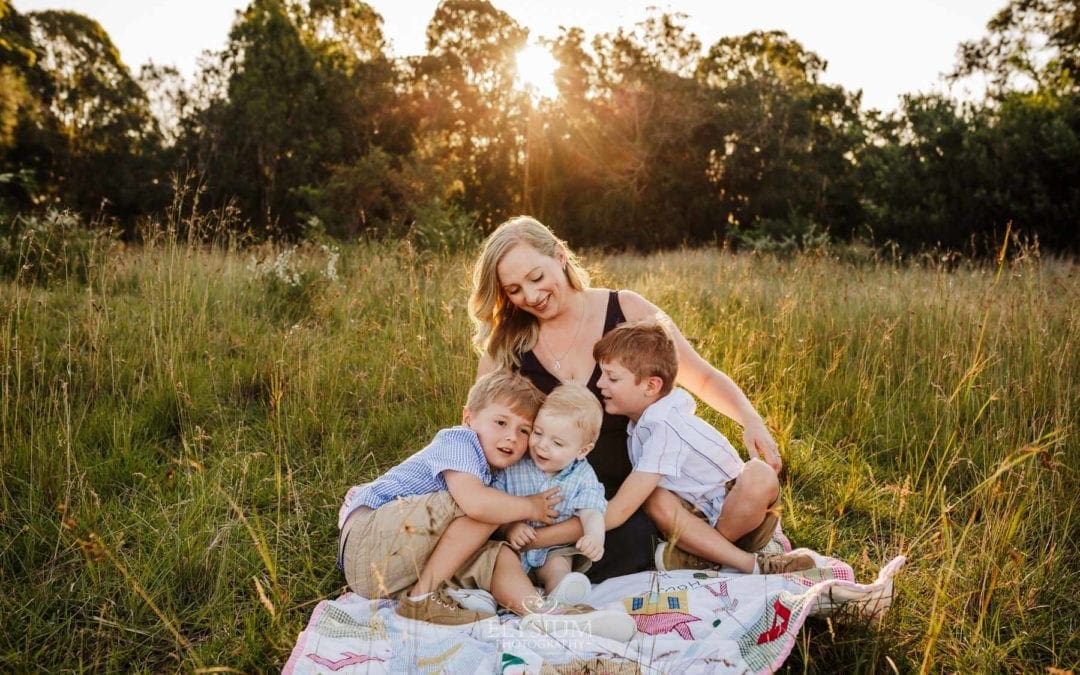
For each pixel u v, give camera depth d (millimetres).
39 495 2982
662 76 25922
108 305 5250
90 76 28625
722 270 8305
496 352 3078
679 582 2547
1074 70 20281
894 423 3994
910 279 6656
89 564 2457
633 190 25625
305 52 25312
